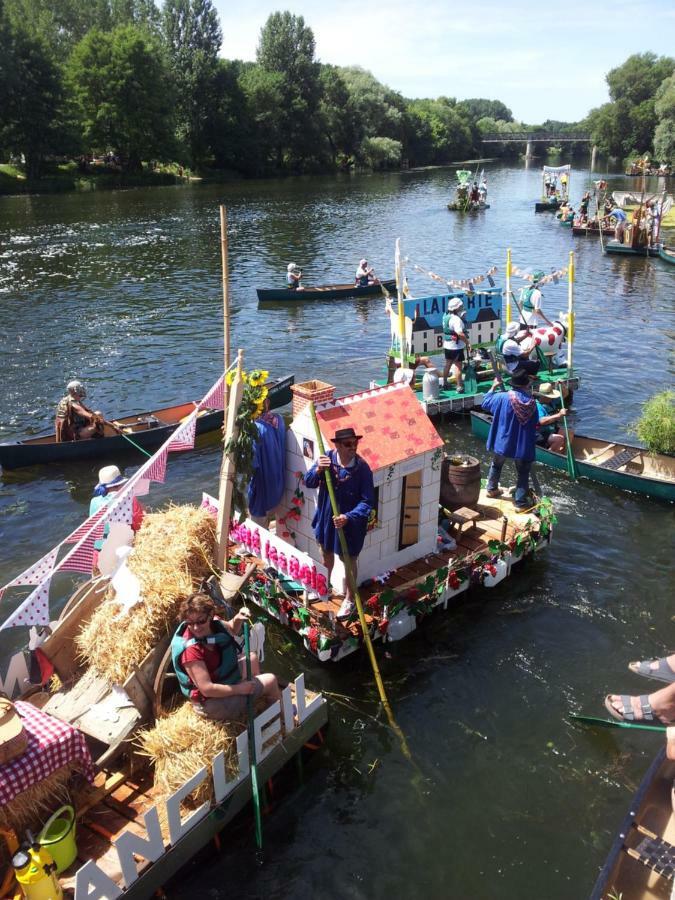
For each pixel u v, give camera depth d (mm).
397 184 84250
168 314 26812
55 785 5805
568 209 51250
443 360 21500
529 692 8578
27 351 22172
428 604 9344
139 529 8078
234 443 8258
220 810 6316
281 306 28375
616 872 5430
